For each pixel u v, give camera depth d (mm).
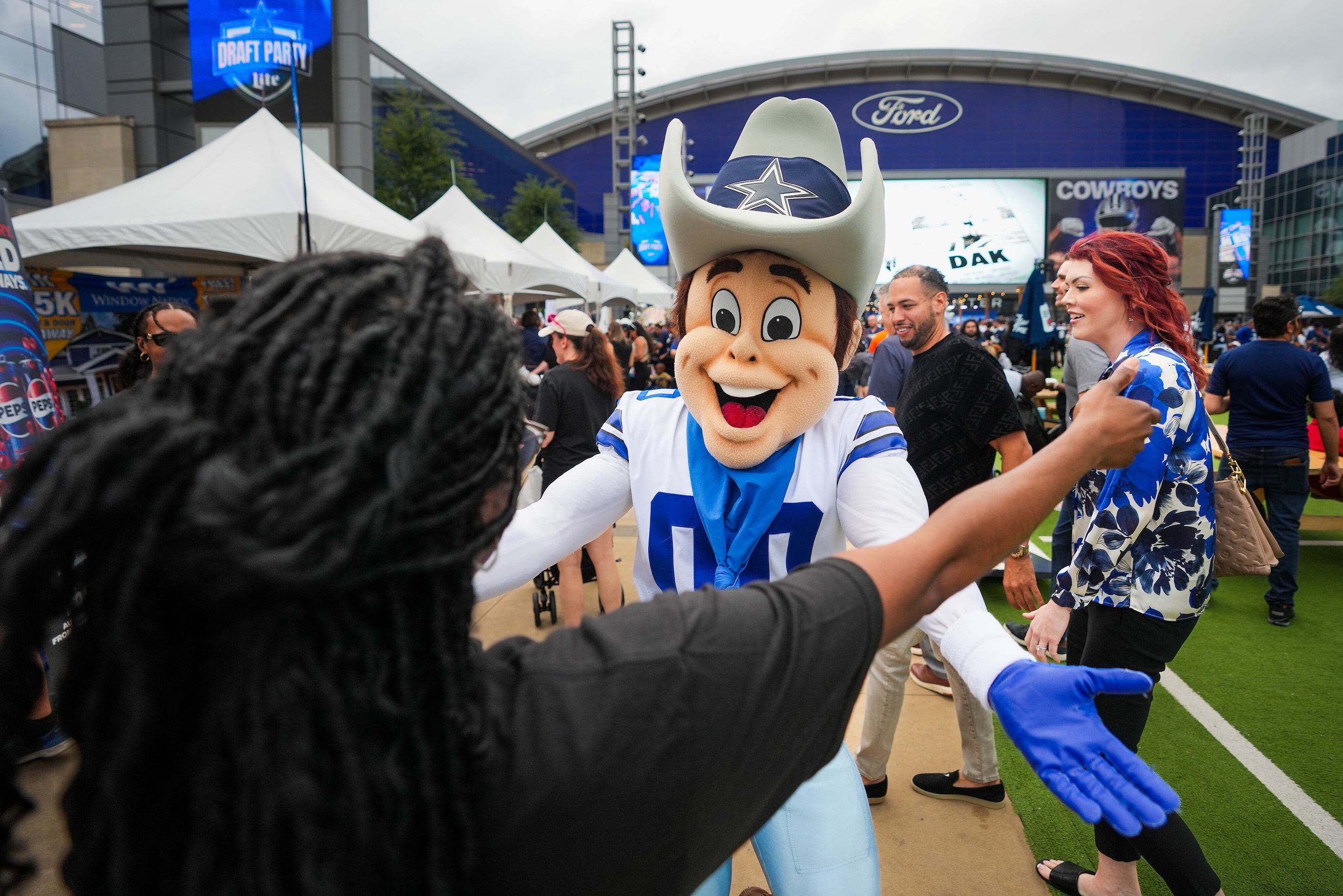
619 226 29500
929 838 2564
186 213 5391
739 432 1534
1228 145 57188
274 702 496
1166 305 2033
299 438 522
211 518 472
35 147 21062
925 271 2990
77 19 21953
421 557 570
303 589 489
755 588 736
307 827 480
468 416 599
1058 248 41031
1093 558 1936
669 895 655
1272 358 4191
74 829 549
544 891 604
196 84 20922
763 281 1602
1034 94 57500
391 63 28625
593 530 1687
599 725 611
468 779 581
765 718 654
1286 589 4254
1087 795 795
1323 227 44969
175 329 3387
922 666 3613
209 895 488
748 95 59406
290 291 586
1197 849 1878
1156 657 1938
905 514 1463
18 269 3150
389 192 25875
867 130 58469
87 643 548
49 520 501
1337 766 2912
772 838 1458
